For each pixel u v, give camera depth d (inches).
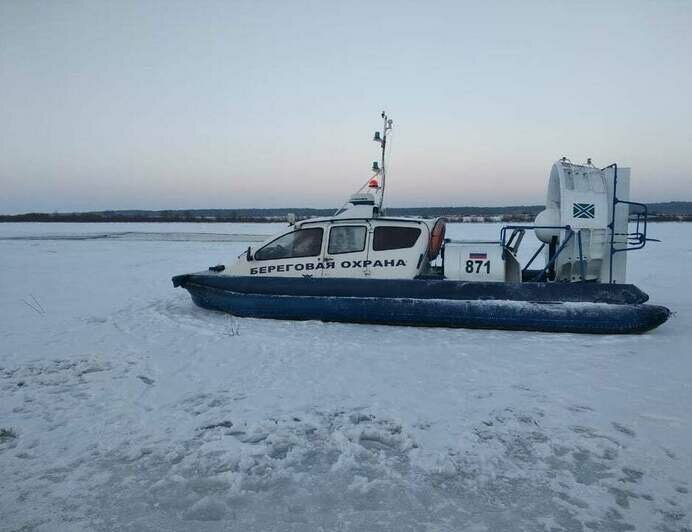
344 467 133.8
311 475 130.8
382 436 151.1
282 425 159.5
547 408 171.5
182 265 693.3
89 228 2314.2
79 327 304.5
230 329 288.8
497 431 154.6
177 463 136.8
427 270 324.5
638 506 115.7
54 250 962.1
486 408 171.9
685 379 199.2
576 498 119.3
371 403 177.5
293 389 191.9
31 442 149.0
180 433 154.7
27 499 119.3
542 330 275.3
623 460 136.4
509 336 268.5
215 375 209.5
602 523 109.7
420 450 143.0
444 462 134.9
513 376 204.5
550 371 210.4
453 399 180.5
